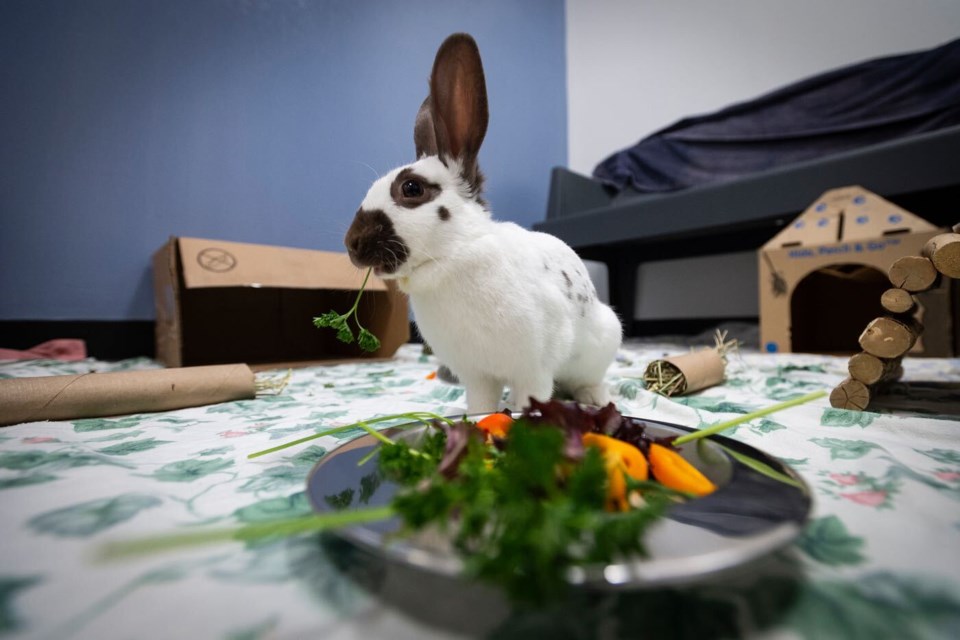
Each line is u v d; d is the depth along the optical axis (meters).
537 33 5.18
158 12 3.10
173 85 3.17
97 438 1.13
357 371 2.46
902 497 0.71
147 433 1.18
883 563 0.54
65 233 2.96
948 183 2.61
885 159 2.80
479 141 1.15
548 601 0.39
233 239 3.38
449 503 0.47
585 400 1.53
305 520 0.43
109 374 1.44
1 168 2.80
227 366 1.66
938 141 2.63
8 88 2.79
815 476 0.81
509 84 4.86
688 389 1.63
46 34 2.85
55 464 0.87
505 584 0.39
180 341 2.23
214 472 0.87
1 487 0.75
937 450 0.96
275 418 1.37
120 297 3.12
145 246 3.16
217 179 3.31
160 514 0.67
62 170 2.93
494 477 0.53
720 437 0.78
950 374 1.92
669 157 4.61
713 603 0.47
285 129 3.53
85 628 0.44
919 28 4.00
